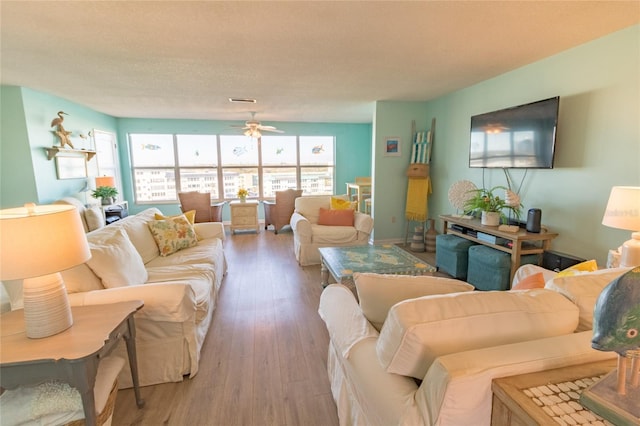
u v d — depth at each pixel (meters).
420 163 4.69
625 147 2.31
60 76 3.21
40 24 2.06
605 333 0.73
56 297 1.30
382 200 4.91
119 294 1.72
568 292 1.14
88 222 3.97
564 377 0.87
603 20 2.11
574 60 2.61
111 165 5.76
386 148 4.79
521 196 3.24
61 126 4.05
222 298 3.05
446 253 3.58
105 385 1.32
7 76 3.19
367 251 3.09
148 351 1.82
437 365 0.85
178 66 2.94
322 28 2.15
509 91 3.27
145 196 6.43
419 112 4.79
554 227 2.89
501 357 0.88
